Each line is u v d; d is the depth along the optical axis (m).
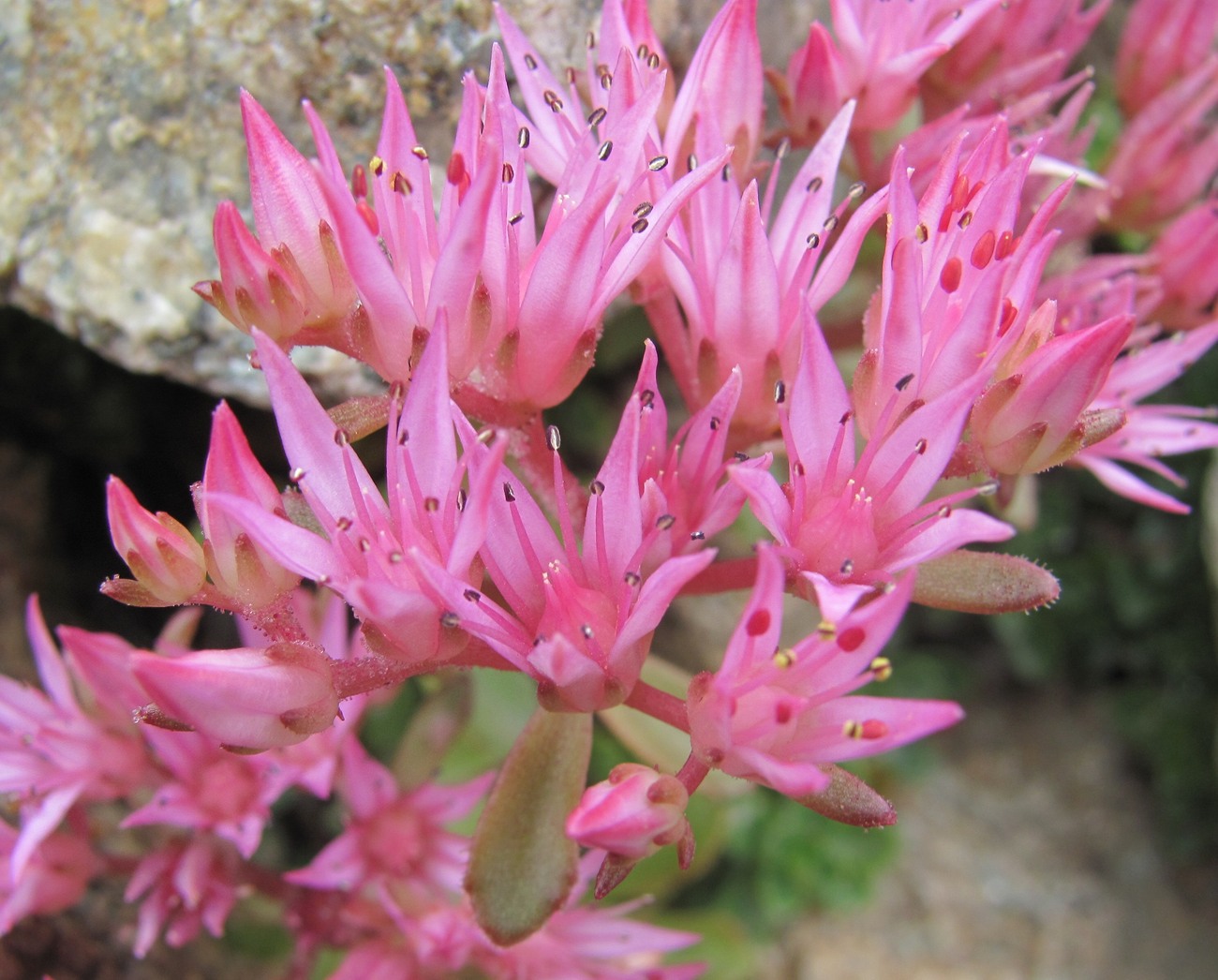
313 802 0.10
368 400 0.06
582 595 0.05
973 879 0.12
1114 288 0.07
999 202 0.05
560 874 0.06
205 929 0.09
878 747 0.05
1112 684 0.13
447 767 0.09
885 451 0.05
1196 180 0.08
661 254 0.06
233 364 0.07
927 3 0.07
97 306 0.07
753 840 0.11
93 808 0.08
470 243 0.05
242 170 0.07
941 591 0.05
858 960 0.12
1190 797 0.12
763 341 0.06
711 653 0.10
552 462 0.06
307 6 0.07
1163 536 0.12
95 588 0.10
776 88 0.07
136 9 0.07
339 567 0.05
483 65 0.07
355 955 0.07
